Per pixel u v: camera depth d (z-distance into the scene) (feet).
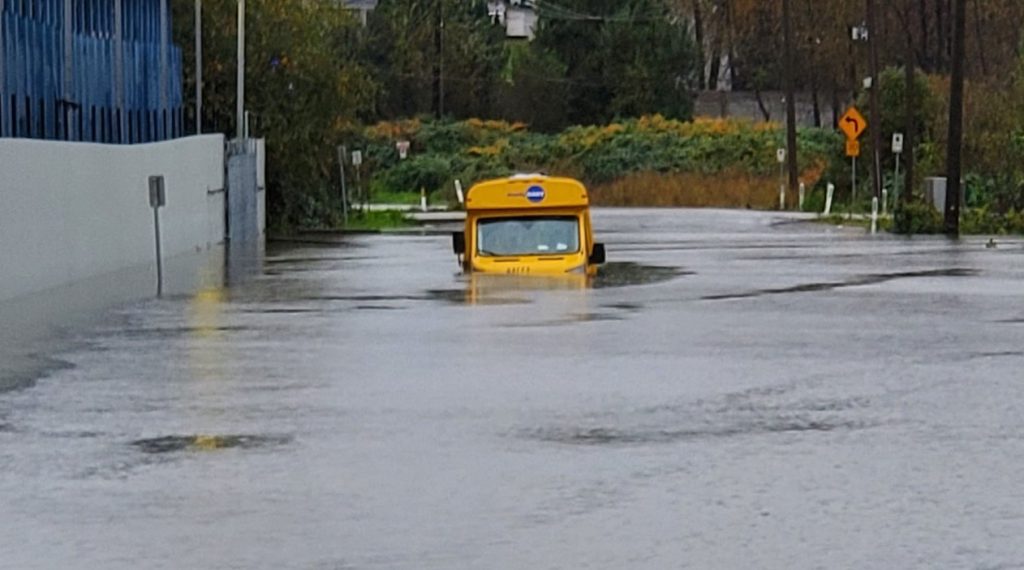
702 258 224.33
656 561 56.75
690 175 547.90
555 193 184.34
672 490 68.28
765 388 97.66
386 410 89.61
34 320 141.69
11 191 161.89
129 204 212.43
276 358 113.29
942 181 351.25
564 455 76.02
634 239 278.46
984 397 93.86
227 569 56.08
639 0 647.15
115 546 59.26
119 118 260.62
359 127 394.52
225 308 152.35
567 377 102.53
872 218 335.47
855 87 529.45
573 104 645.92
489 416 87.40
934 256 229.66
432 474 71.82
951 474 71.41
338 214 358.02
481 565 56.29
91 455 77.00
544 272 183.11
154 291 172.86
